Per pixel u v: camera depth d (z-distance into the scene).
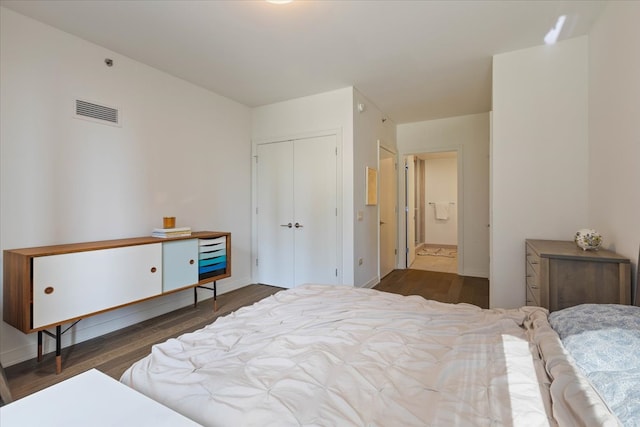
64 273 2.04
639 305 1.68
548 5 2.14
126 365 2.16
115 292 2.33
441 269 5.38
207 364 1.08
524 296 2.74
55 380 1.96
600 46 2.26
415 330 1.35
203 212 3.62
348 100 3.62
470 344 1.21
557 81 2.62
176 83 3.30
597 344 0.99
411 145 5.24
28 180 2.24
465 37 2.54
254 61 2.95
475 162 4.76
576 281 1.90
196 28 2.39
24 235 2.21
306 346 1.20
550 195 2.65
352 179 3.63
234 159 4.07
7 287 2.05
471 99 4.04
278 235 4.18
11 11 2.15
